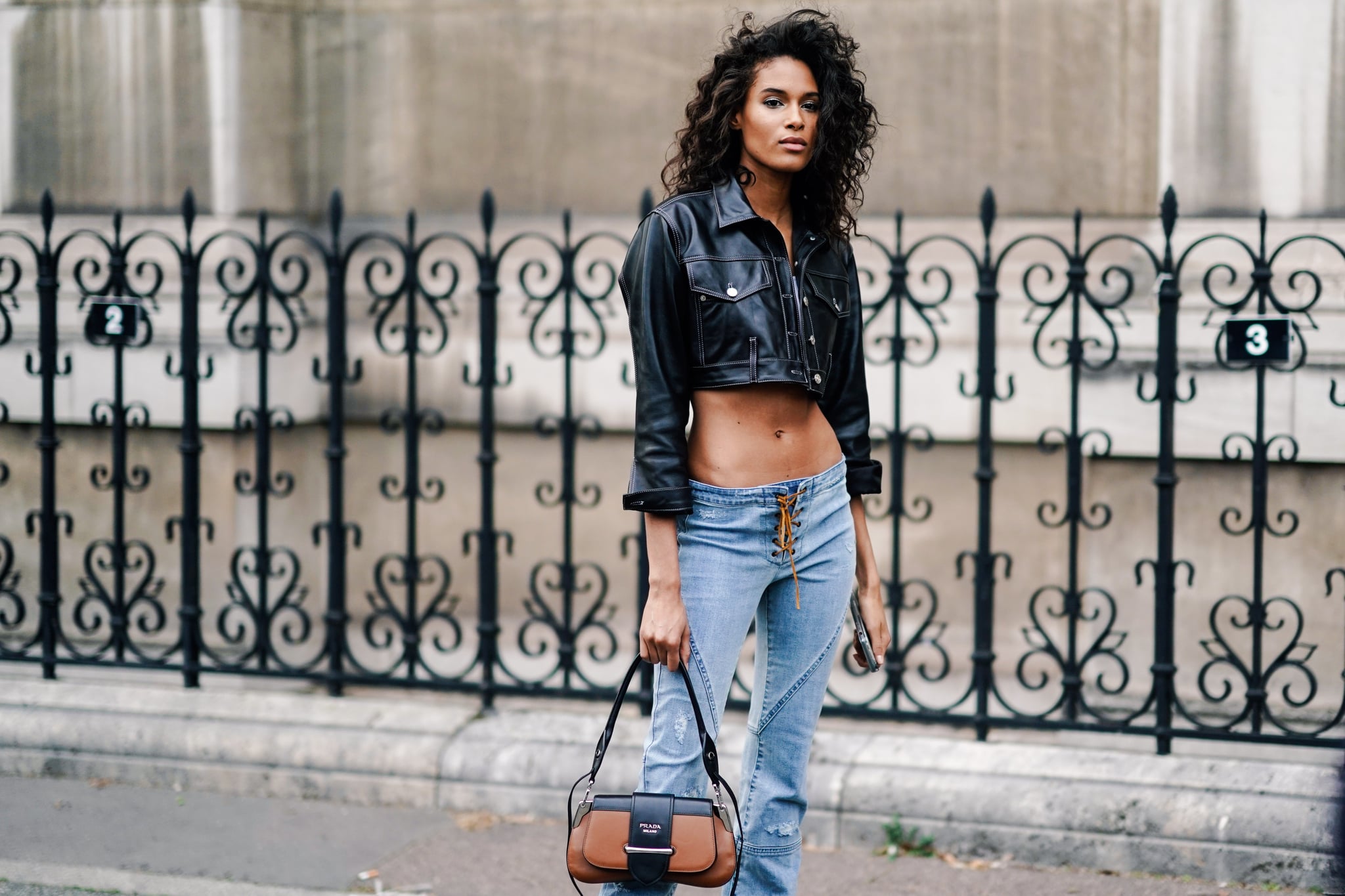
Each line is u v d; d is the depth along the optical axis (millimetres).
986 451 4078
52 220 4629
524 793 4102
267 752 4270
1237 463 4480
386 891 3572
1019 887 3615
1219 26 4488
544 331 4793
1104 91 4816
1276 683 4457
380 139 5445
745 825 2785
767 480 2609
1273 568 4469
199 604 4617
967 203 4965
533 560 5277
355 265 5398
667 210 2615
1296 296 4402
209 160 5133
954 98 4957
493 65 5340
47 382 4676
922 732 4477
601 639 5234
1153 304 4621
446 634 5336
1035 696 4766
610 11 5227
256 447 5000
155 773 4328
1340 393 4355
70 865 3697
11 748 4402
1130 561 4609
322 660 5078
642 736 4164
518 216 5328
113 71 5199
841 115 2715
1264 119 4465
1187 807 3701
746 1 5078
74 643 5195
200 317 5031
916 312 4117
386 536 5395
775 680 2744
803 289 2666
